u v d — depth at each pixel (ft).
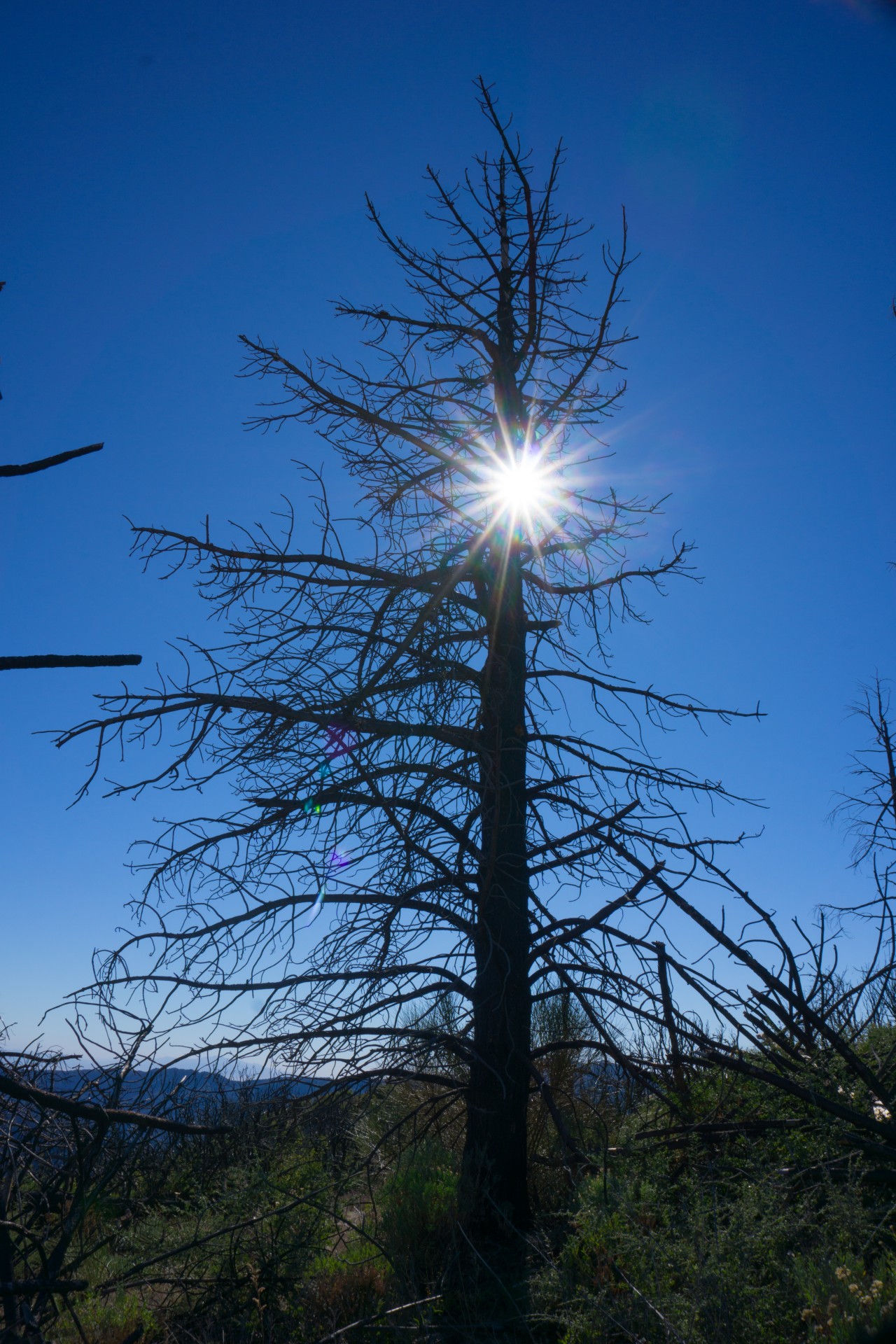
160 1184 22.06
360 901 24.38
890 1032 28.30
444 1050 25.75
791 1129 23.40
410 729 26.40
